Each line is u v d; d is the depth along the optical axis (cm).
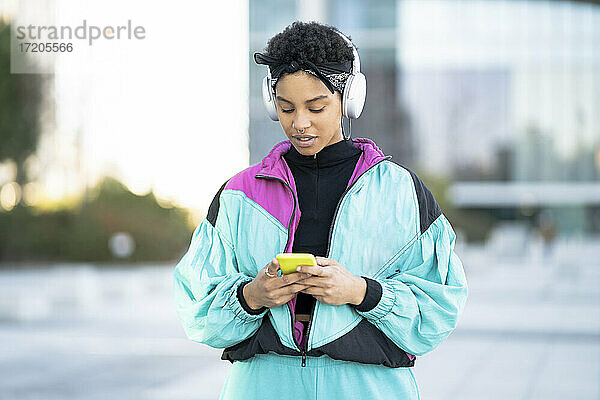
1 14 3456
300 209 338
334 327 321
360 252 328
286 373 331
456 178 5134
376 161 333
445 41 4716
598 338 1495
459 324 1683
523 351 1355
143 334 1584
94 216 3659
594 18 4747
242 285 328
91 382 1126
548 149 5166
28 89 3559
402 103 4919
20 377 1162
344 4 4556
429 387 1067
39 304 1906
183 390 1066
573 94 5112
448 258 338
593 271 3216
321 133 322
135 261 3566
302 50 316
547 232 4341
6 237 3631
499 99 5109
